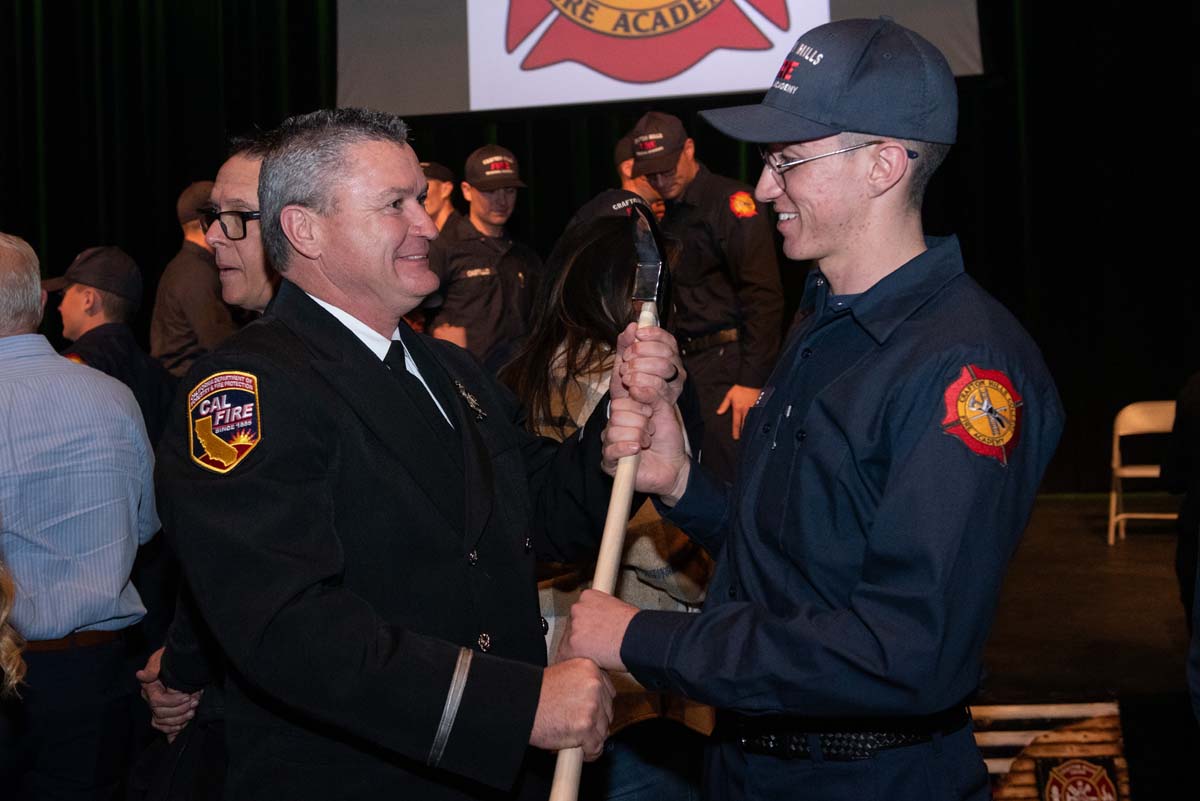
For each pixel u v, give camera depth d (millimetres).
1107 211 6344
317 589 1419
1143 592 4367
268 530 1418
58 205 6801
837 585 1485
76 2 6719
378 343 1622
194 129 6676
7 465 2145
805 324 1690
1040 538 5449
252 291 2014
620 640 1512
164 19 6629
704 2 5543
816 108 1512
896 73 1505
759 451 1616
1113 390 6430
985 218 6414
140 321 6785
